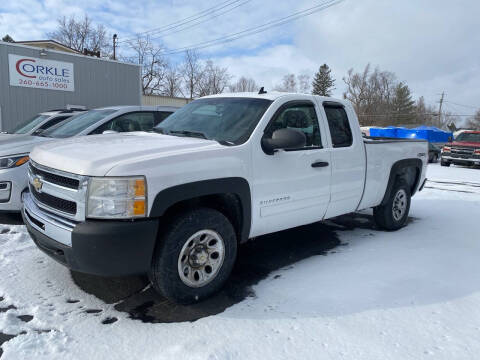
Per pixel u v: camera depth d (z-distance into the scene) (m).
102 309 3.09
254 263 4.16
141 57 49.06
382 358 2.41
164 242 2.98
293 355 2.44
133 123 6.77
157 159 2.93
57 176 3.05
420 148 5.89
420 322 2.85
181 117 4.34
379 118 75.75
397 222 5.54
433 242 4.90
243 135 3.57
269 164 3.61
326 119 4.34
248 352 2.47
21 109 14.63
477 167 18.84
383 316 2.93
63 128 6.57
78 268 2.83
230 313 3.01
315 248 4.67
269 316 2.95
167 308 3.13
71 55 15.77
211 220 3.22
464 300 3.21
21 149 5.32
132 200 2.78
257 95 4.09
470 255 4.37
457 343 2.58
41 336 2.66
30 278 3.59
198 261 3.18
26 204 3.51
